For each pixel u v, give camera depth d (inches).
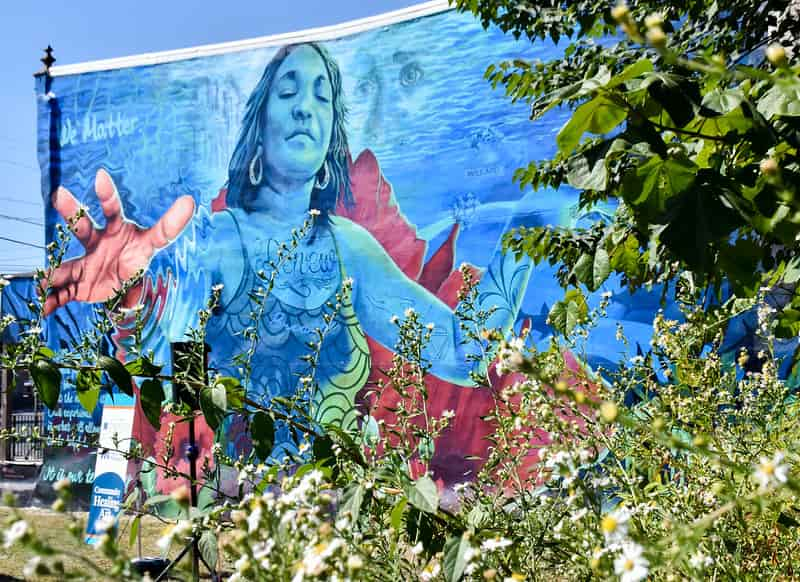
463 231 344.2
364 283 364.8
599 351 296.2
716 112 57.2
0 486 432.5
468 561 54.7
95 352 87.3
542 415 63.3
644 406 81.0
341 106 382.3
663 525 62.3
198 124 422.9
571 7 144.9
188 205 419.5
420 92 362.9
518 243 156.8
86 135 453.7
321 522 49.3
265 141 402.3
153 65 437.7
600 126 59.6
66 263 450.6
